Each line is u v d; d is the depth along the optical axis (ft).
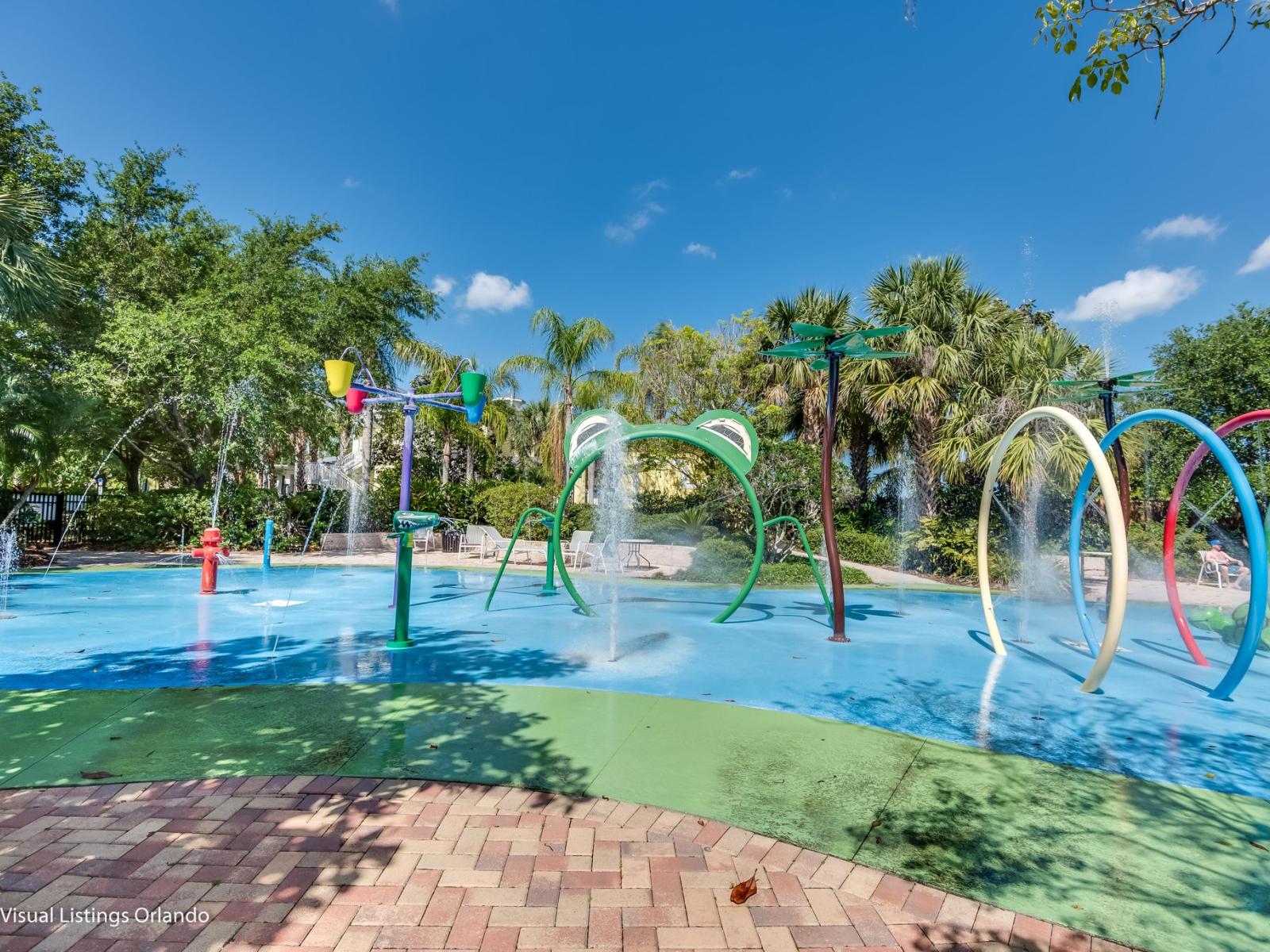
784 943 7.27
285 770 11.55
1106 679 19.61
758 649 23.03
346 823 9.62
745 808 10.53
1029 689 18.34
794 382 54.70
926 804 10.87
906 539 47.24
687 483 57.47
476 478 91.30
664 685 17.89
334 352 64.13
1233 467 16.69
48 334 45.47
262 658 20.03
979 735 14.47
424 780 11.21
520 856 8.88
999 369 45.29
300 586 37.45
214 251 58.90
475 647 22.27
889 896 8.20
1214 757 13.34
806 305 54.34
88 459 48.85
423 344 69.56
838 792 11.27
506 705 15.58
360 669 18.89
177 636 23.38
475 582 41.14
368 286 67.21
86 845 8.86
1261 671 20.68
